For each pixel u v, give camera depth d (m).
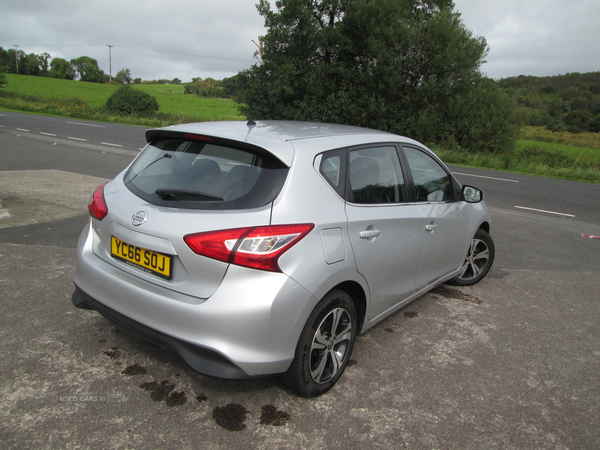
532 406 2.45
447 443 2.11
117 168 10.48
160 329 2.07
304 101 24.64
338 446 2.04
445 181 3.53
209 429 2.10
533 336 3.31
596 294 4.28
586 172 16.38
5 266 3.94
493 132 22.14
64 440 1.96
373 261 2.55
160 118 34.03
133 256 2.24
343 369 2.53
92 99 56.78
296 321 2.07
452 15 22.62
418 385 2.58
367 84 23.30
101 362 2.59
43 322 3.01
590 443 2.18
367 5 22.61
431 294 4.05
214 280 1.99
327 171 2.39
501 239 6.26
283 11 23.38
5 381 2.35
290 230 2.03
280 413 2.25
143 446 1.96
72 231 5.12
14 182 7.82
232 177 2.17
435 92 22.47
